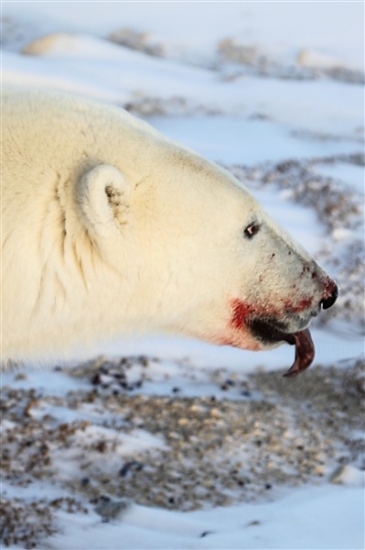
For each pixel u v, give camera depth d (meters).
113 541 6.85
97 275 4.35
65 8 26.80
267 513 7.27
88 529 7.02
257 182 14.68
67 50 22.48
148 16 26.91
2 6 26.38
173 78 21.59
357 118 20.28
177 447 8.41
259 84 22.02
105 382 9.42
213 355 10.21
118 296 4.47
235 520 7.25
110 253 4.26
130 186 4.29
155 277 4.45
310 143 18.41
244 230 4.61
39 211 4.18
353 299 11.46
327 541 6.04
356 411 9.45
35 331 4.45
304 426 9.04
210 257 4.54
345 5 28.73
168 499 7.65
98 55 22.69
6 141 4.21
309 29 26.70
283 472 8.23
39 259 4.21
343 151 18.03
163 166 4.41
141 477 7.91
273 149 17.36
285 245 4.80
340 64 24.53
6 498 7.34
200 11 27.52
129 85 20.53
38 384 9.27
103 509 7.32
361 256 12.38
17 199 4.15
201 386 9.63
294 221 13.13
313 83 22.70
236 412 9.12
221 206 4.50
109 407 8.95
